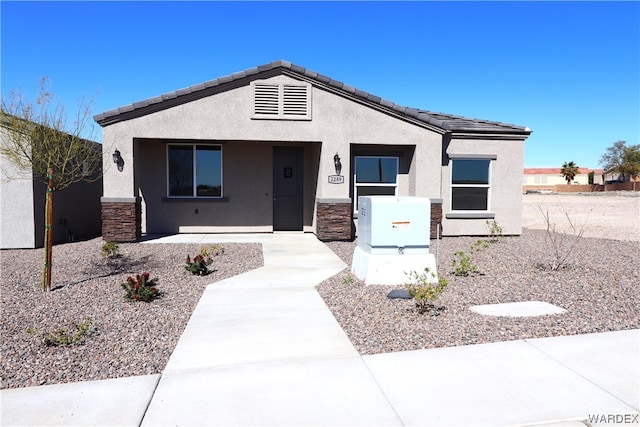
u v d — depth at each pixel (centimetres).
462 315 605
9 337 536
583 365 449
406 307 649
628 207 3381
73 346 512
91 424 352
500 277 832
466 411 366
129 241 1256
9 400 390
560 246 1209
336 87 1315
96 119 1223
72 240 1362
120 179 1249
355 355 481
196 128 1274
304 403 382
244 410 371
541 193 7100
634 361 457
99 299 699
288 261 1016
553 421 352
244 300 697
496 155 1498
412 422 351
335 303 678
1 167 1151
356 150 1431
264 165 1515
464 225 1490
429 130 1385
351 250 1184
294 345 511
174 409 374
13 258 1052
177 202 1475
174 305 672
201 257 888
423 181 1391
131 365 461
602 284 766
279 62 1282
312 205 1518
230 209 1504
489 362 457
